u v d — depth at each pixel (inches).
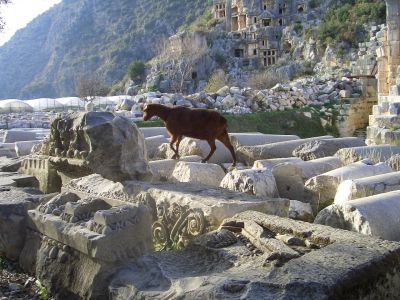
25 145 491.2
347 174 285.6
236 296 118.2
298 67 2802.7
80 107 2155.5
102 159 256.2
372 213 191.2
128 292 145.8
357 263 126.6
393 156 343.0
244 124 1029.8
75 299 169.5
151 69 3405.5
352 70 1706.4
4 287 194.2
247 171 281.6
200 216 199.5
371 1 2709.2
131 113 968.9
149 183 249.4
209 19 4045.3
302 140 448.8
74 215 186.7
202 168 313.9
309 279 117.9
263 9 3410.4
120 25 6382.9
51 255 187.6
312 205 288.2
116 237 164.7
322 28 2755.9
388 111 678.5
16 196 246.8
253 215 183.8
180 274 147.3
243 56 3304.6
